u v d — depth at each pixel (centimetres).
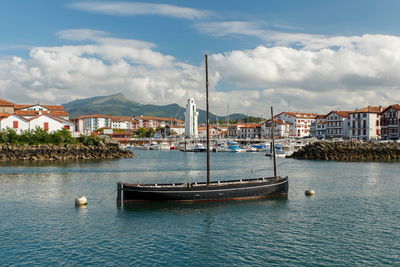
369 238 3177
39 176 7056
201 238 3189
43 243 3030
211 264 2606
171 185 4841
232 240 3138
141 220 3753
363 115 15862
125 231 3375
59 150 11869
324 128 19275
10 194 5109
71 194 5128
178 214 4003
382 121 15688
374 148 12038
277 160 11606
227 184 4738
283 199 4809
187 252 2845
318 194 5175
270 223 3659
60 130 13250
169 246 2983
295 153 12781
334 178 6862
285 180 5053
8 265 2573
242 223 3662
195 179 6850
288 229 3456
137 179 6794
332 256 2762
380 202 4622
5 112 14038
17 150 11144
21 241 3075
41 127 13138
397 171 8000
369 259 2706
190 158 12794
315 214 4016
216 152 16662
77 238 3166
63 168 8644
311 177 7025
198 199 4512
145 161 11244
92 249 2897
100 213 4034
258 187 4816
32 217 3850
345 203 4569
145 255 2778
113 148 13450
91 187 5741
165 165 9806
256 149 17050
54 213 4028
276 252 2848
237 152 16500
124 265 2581
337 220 3766
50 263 2609
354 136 16212
